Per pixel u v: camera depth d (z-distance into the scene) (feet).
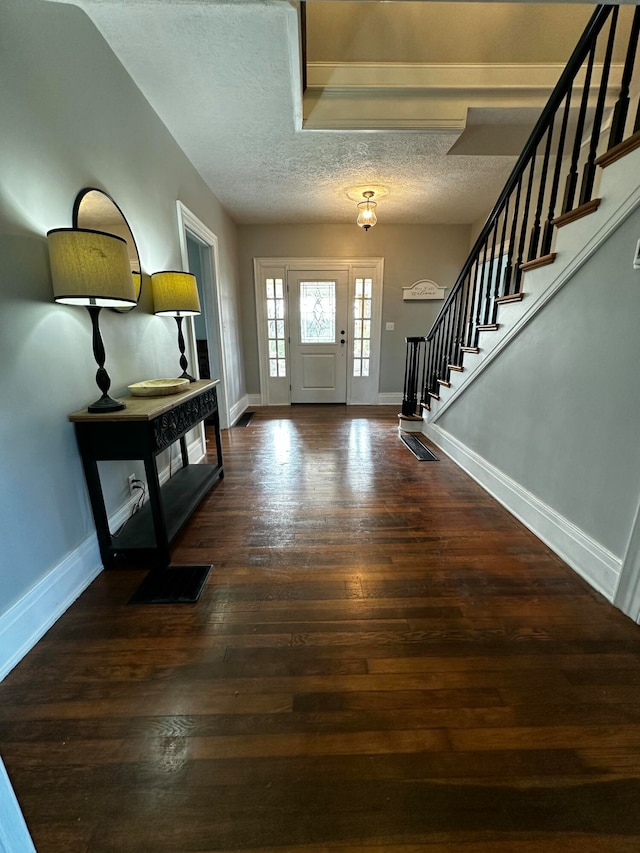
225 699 3.63
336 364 17.72
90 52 5.47
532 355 6.60
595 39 5.08
